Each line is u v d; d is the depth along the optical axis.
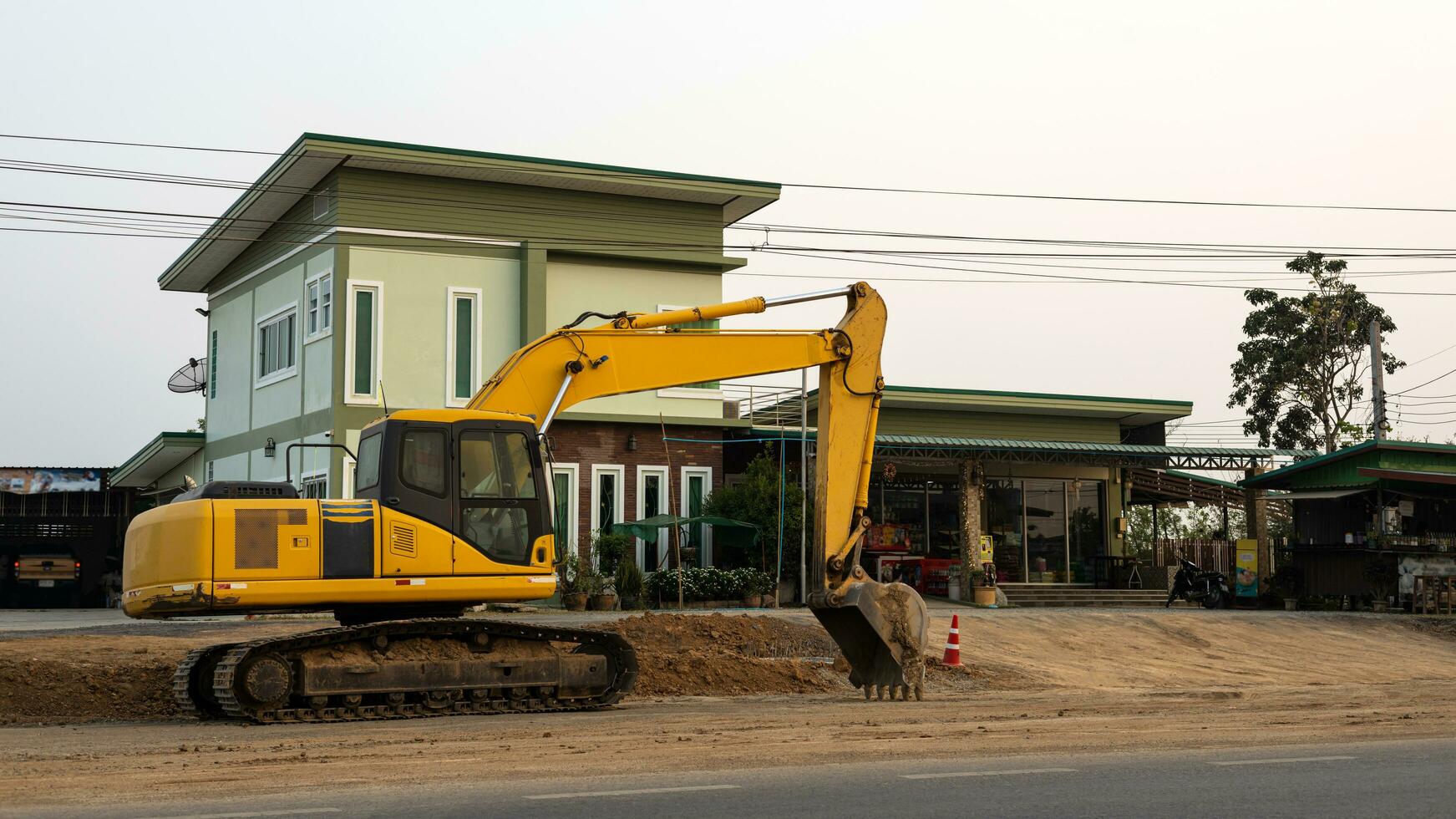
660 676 17.61
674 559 32.56
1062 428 40.34
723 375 15.98
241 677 13.08
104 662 16.47
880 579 36.19
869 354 16.62
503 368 15.16
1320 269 55.16
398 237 30.38
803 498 31.77
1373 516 36.91
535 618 25.28
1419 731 12.80
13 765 10.02
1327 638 28.80
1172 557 42.22
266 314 34.44
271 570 13.46
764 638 21.67
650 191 32.44
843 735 12.17
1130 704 16.81
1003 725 13.29
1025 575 38.84
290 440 32.31
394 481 14.06
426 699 14.03
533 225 31.75
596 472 32.12
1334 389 54.72
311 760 10.21
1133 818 7.68
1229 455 37.69
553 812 7.76
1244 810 8.00
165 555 13.41
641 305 33.00
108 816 7.71
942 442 34.31
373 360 29.95
